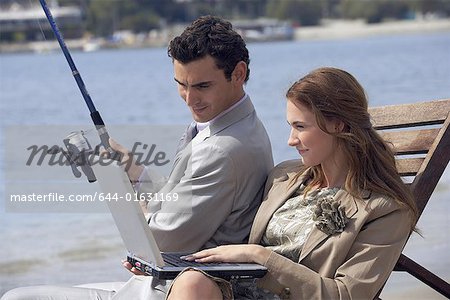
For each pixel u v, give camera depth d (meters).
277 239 7.53
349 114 7.29
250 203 7.94
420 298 11.68
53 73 70.31
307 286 7.01
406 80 49.94
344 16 146.38
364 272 7.02
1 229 16.44
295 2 145.00
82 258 15.19
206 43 7.69
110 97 48.00
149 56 97.69
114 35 119.50
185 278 6.80
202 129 8.12
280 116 34.94
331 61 71.31
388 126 8.52
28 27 104.06
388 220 7.16
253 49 106.88
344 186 7.34
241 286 7.27
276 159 24.83
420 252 13.97
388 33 143.75
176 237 7.77
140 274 7.49
